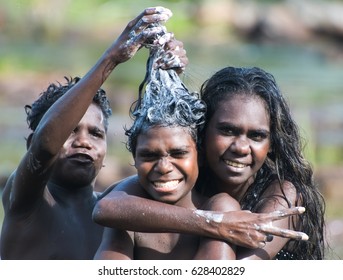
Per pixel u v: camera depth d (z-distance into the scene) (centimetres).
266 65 4066
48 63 3638
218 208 899
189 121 891
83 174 1059
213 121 927
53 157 959
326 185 2044
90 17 4441
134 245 920
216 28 4597
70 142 1054
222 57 4119
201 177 957
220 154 924
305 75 3881
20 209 1023
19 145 2419
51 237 1041
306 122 2508
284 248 1005
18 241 1034
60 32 4206
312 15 4750
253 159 929
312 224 988
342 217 1873
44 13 4181
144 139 887
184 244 913
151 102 891
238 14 4688
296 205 964
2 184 2020
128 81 3378
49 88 1073
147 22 910
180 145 884
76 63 3678
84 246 1061
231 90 931
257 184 970
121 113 2867
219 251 875
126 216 886
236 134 923
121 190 918
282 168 970
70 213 1063
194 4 4750
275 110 946
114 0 4531
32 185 995
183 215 880
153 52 915
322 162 2364
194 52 4147
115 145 2416
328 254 1299
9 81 3209
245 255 908
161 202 893
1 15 4162
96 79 921
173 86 901
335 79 3812
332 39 4716
